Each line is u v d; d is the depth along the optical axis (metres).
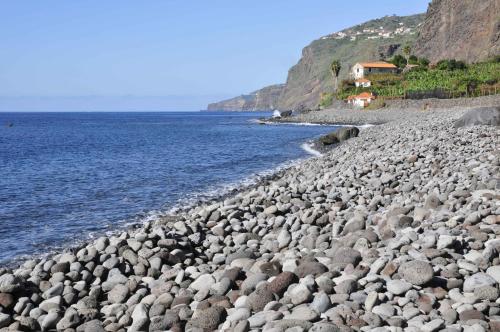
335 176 19.25
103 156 40.22
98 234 14.76
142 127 108.19
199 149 44.81
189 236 10.84
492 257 7.36
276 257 9.16
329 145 44.28
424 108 83.75
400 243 8.12
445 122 38.44
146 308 7.09
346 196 14.87
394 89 106.31
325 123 89.38
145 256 9.19
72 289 8.02
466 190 12.65
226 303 6.95
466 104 79.31
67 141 62.38
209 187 23.09
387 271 7.10
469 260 7.45
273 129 78.62
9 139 67.62
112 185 24.42
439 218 9.88
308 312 6.07
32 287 8.05
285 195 15.38
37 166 33.84
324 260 8.12
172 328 6.49
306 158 34.75
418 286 6.68
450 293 6.47
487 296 6.26
